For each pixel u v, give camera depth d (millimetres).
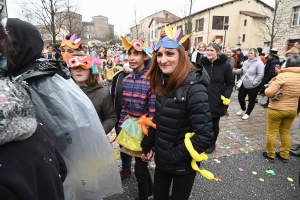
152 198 2297
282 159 3129
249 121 5027
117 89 2303
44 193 728
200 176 2736
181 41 1439
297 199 2344
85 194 1354
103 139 1386
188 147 1423
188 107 1446
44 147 788
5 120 605
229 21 27438
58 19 11250
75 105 1208
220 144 3701
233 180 2662
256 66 4801
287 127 3045
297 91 2777
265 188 2518
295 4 15844
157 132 1627
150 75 1638
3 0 5254
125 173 2627
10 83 679
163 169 1613
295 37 16016
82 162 1255
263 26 25359
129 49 2018
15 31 936
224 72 3131
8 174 618
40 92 1086
